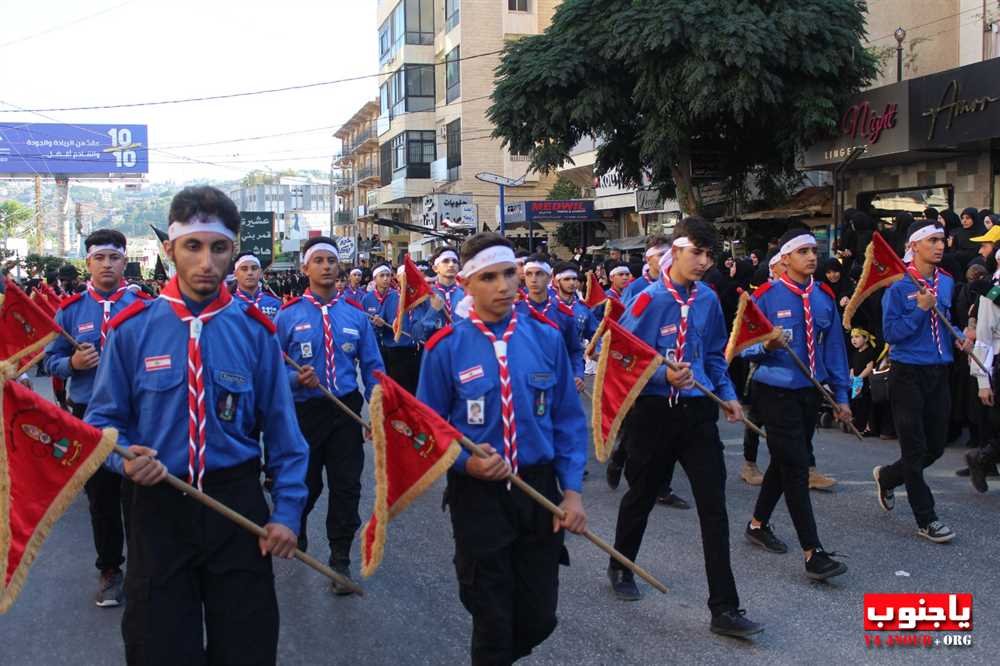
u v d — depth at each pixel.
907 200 16.23
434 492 7.97
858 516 6.75
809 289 5.84
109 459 3.07
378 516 3.13
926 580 5.39
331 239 6.09
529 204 27.11
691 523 6.79
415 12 41.28
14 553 2.85
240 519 3.05
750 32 14.27
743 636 4.60
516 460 3.50
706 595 5.27
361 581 5.69
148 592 2.97
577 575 5.66
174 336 3.12
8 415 2.88
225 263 3.16
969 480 7.75
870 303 9.49
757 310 5.39
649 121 15.95
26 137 62.72
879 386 9.15
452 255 9.99
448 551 6.27
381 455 3.15
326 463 5.85
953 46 18.58
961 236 10.74
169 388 3.09
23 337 5.77
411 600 5.36
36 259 33.66
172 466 3.08
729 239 18.59
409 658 4.56
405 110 41.50
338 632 4.90
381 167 47.47
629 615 4.99
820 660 4.39
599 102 15.98
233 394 3.17
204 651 3.07
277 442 3.32
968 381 8.87
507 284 3.51
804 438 5.53
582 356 7.96
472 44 36.47
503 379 3.50
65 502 2.91
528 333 3.64
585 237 28.88
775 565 5.74
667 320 4.93
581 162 28.30
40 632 5.04
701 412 4.82
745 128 16.83
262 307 8.70
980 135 13.13
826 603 5.09
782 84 14.87
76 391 5.97
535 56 16.72
